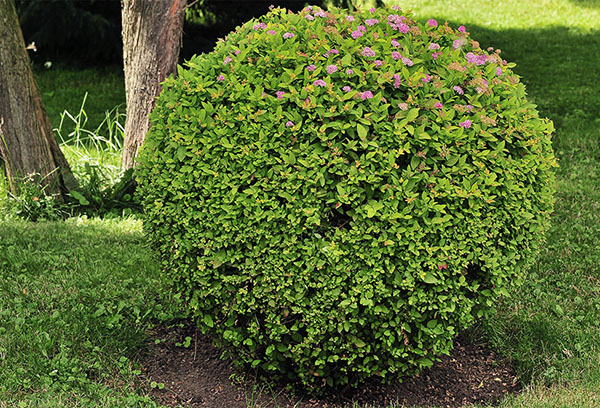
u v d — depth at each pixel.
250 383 4.05
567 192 7.11
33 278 5.05
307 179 3.29
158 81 6.40
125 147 6.74
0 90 6.33
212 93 3.54
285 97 3.40
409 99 3.40
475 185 3.33
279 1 10.48
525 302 4.99
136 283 5.07
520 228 3.64
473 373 4.34
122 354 4.20
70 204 6.63
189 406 3.85
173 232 3.61
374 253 3.29
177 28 6.30
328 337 3.56
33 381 3.83
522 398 3.88
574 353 4.39
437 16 17.03
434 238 3.35
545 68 12.38
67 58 11.92
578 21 16.78
